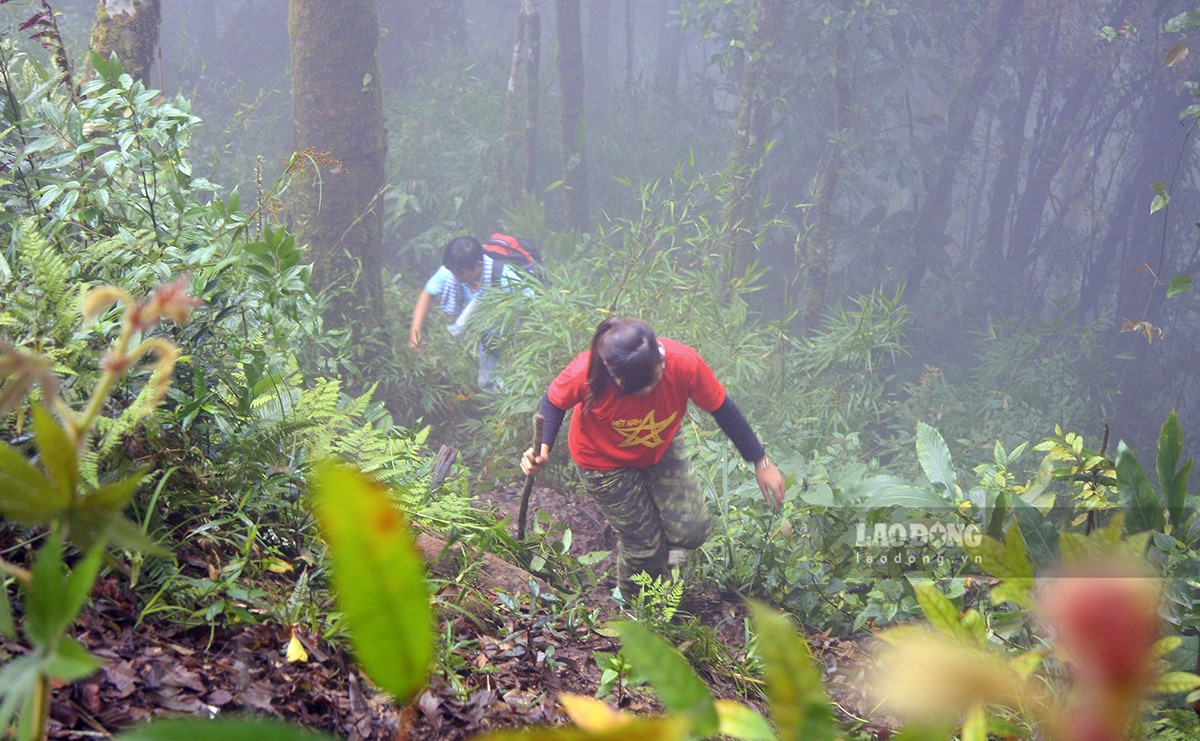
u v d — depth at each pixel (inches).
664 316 273.1
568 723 105.5
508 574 151.3
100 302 36.3
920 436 155.6
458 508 140.4
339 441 130.8
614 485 175.9
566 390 170.4
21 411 82.8
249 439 117.0
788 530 178.5
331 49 261.6
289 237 131.4
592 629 141.8
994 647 113.2
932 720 17.1
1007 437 339.9
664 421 171.0
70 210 136.4
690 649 144.7
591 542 216.4
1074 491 165.0
